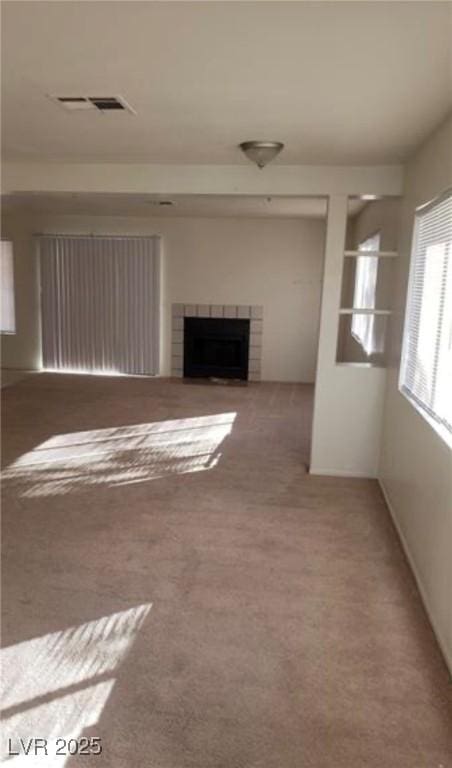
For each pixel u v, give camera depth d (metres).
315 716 1.82
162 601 2.43
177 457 4.39
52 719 1.78
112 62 1.96
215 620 2.30
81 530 3.08
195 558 2.80
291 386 7.29
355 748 1.70
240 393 6.80
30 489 3.66
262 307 7.45
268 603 2.43
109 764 1.62
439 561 2.28
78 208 6.47
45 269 7.54
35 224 7.48
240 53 1.86
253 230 7.27
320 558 2.85
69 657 2.06
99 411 5.80
